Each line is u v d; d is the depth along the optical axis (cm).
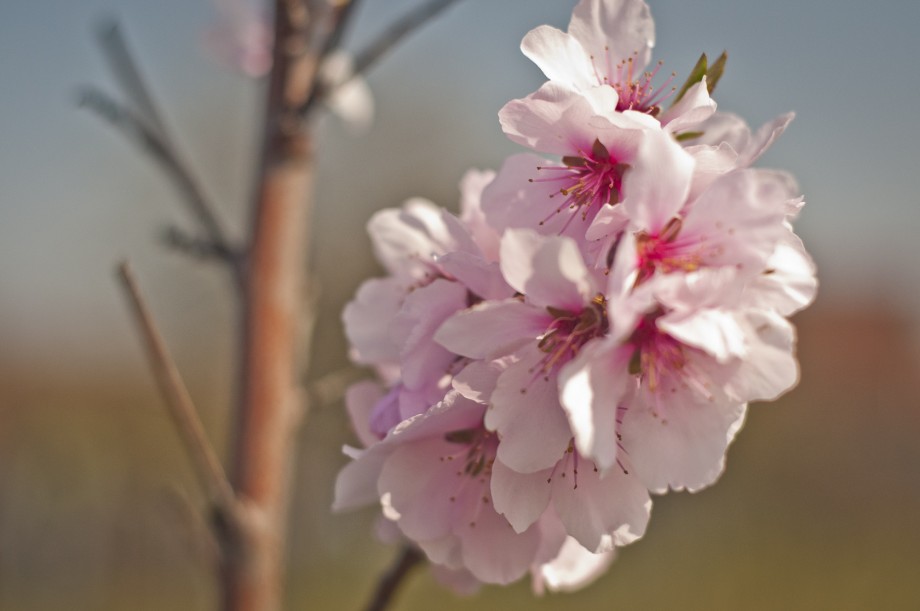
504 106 30
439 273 33
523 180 31
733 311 29
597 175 31
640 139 30
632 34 32
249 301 35
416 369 31
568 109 30
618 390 30
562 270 29
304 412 35
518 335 30
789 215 30
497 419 30
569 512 30
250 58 43
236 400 35
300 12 35
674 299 29
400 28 35
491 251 32
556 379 30
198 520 34
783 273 30
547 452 30
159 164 36
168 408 32
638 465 30
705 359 30
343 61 43
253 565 34
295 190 35
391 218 34
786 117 30
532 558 31
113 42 36
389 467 31
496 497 30
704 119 30
